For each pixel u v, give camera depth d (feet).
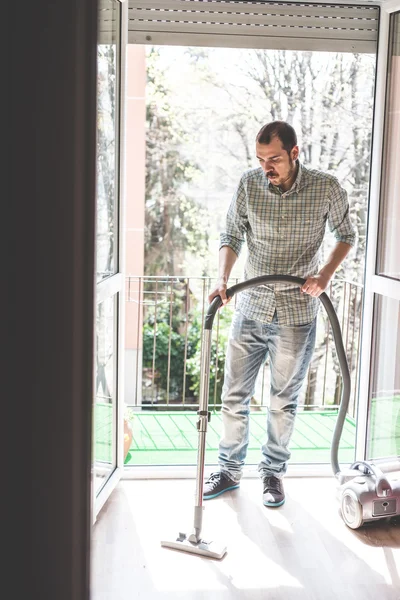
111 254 9.71
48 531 4.83
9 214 4.53
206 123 21.84
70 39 4.37
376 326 10.40
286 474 10.74
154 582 7.67
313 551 8.43
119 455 10.32
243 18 10.24
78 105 4.46
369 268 10.41
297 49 10.39
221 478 10.01
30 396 4.72
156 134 21.91
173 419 13.53
